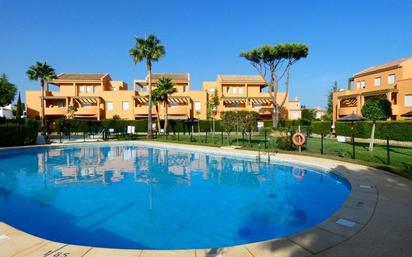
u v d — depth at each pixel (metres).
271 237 7.00
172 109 53.47
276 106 47.12
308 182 12.82
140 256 4.83
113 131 41.38
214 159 19.89
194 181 13.34
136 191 11.56
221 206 9.52
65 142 29.67
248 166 16.98
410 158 16.28
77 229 7.59
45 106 53.12
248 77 60.69
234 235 7.13
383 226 5.95
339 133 35.88
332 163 14.81
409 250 4.86
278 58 45.31
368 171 12.31
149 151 24.83
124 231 7.46
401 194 8.52
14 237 5.59
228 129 26.75
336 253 4.79
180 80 57.53
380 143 27.66
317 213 8.71
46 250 5.06
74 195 10.95
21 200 10.31
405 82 33.00
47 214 8.78
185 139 33.59
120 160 19.88
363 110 20.89
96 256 4.84
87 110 51.81
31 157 21.41
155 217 8.46
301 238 5.39
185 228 7.61
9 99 52.56
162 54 36.88
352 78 46.59
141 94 54.50
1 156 21.83
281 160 16.91
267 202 9.96
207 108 55.41
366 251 4.84
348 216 6.57
